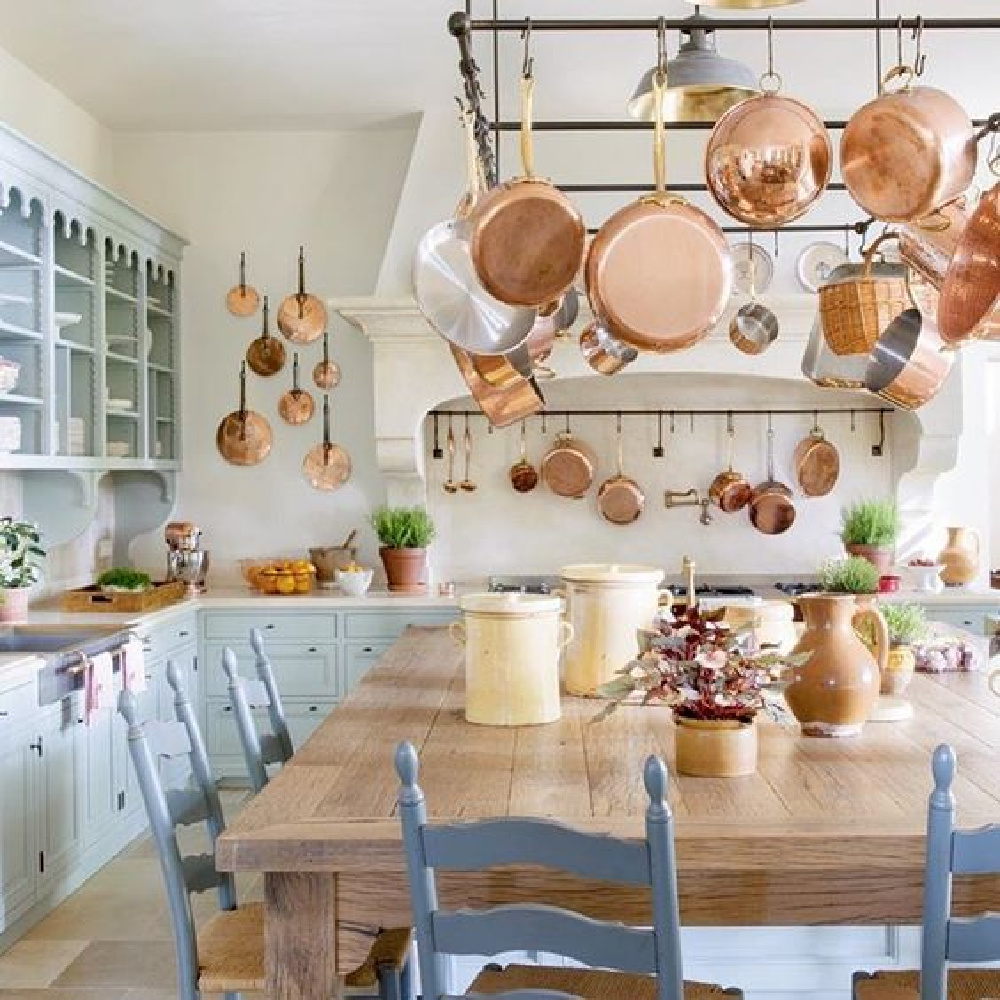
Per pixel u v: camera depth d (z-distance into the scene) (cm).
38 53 487
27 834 390
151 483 607
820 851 193
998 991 223
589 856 170
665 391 609
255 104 559
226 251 607
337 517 610
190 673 546
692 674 234
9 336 447
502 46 476
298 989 201
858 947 272
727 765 231
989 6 434
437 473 615
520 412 294
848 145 218
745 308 370
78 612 509
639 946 170
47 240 455
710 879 197
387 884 201
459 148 564
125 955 372
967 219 230
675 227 220
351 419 609
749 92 322
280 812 211
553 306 264
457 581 615
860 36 462
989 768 236
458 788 225
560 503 614
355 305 543
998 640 347
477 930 175
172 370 596
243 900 419
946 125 209
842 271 274
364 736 269
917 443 571
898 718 280
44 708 402
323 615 556
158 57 493
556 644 284
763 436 610
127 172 606
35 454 454
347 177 605
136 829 491
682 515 612
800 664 239
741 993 227
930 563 575
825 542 611
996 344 602
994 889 198
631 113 334
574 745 259
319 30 461
